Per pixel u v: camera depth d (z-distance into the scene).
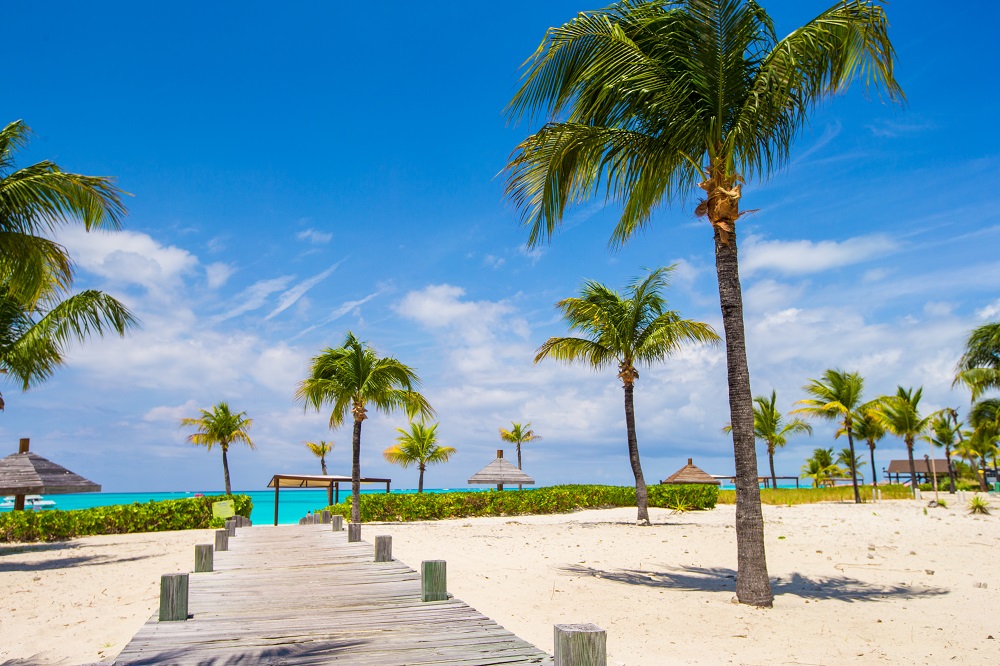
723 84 9.62
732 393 9.41
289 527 22.78
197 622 6.30
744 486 9.21
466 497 30.08
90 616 8.60
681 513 30.55
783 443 48.78
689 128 9.72
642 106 10.05
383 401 25.80
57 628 7.94
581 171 10.77
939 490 51.19
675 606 8.84
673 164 10.41
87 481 23.45
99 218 14.09
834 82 9.76
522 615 8.12
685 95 9.70
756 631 7.59
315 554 12.46
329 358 25.28
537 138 10.16
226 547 13.28
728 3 9.28
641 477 23.11
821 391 36.50
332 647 5.34
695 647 6.88
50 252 13.95
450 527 23.75
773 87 9.37
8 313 16.42
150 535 24.64
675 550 15.78
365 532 21.02
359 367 24.62
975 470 53.06
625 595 9.62
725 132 10.02
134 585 11.20
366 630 5.93
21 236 13.41
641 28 10.00
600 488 34.34
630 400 23.42
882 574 12.38
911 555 15.00
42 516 23.42
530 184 10.81
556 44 9.63
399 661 4.91
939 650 6.98
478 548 15.96
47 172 13.26
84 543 21.47
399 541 17.75
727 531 20.41
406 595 7.75
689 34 9.70
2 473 22.23
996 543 17.27
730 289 9.47
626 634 7.34
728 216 9.53
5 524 22.94
